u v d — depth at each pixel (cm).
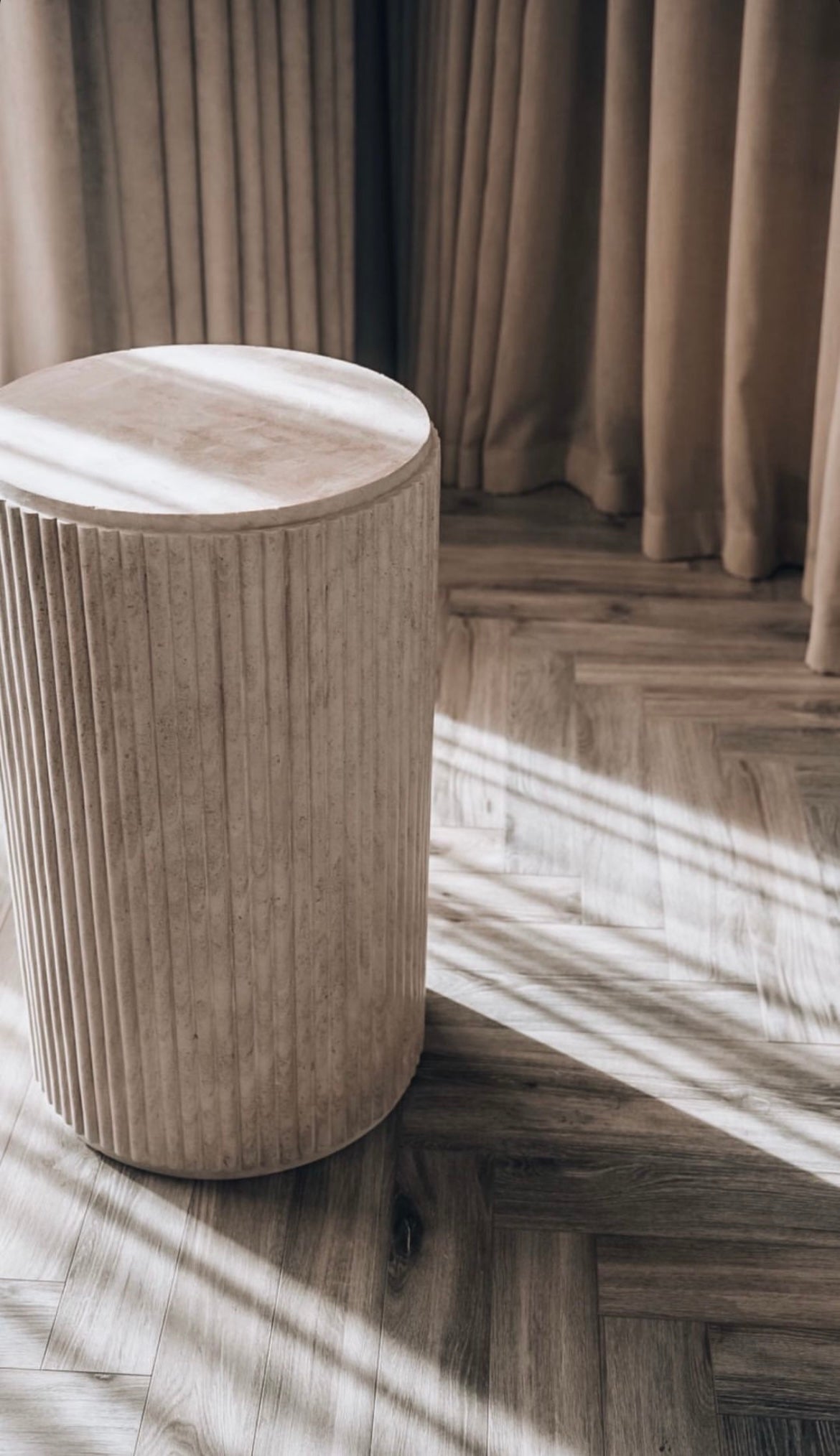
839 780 226
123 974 148
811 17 237
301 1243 157
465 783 223
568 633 260
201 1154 160
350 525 130
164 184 262
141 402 146
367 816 146
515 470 305
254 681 132
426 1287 153
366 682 139
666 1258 156
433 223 292
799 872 208
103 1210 160
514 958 193
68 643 131
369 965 156
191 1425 140
